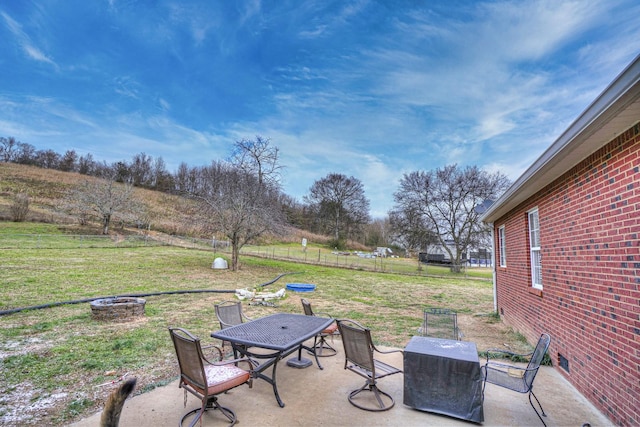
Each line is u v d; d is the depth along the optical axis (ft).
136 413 10.43
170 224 107.55
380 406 11.10
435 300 38.17
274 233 56.90
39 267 44.91
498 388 13.21
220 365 11.12
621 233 10.31
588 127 9.84
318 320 15.48
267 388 12.60
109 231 92.68
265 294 34.91
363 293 41.47
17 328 20.61
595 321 11.78
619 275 10.37
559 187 15.24
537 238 19.45
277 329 13.51
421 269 81.56
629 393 9.66
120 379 13.44
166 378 13.58
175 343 10.07
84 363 15.06
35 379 13.25
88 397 11.76
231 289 38.60
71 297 29.84
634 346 9.50
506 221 26.03
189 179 162.40
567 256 14.30
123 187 110.01
